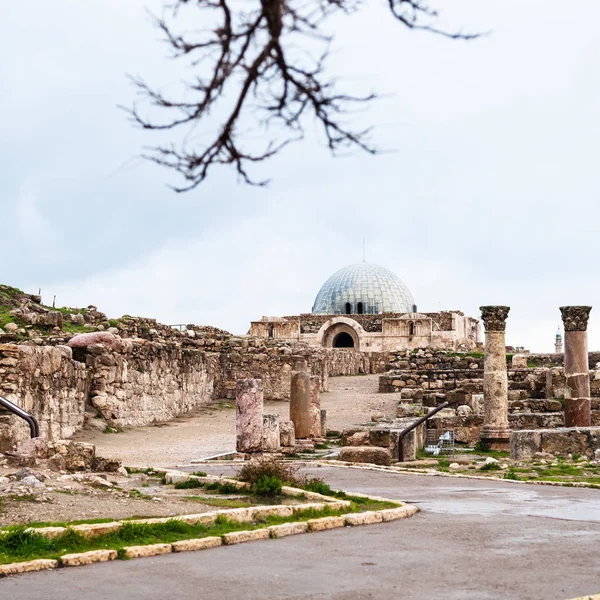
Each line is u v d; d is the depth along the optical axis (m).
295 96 5.27
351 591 9.74
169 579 10.32
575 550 12.17
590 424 33.22
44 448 18.94
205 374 44.03
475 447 33.12
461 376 52.38
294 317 97.69
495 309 32.62
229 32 5.10
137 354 34.19
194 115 5.18
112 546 11.83
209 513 13.99
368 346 88.81
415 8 5.23
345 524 14.40
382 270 109.19
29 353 24.92
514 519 15.22
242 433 26.06
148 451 27.16
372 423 38.03
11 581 10.13
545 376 44.03
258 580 10.29
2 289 39.53
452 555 11.84
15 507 13.59
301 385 31.42
